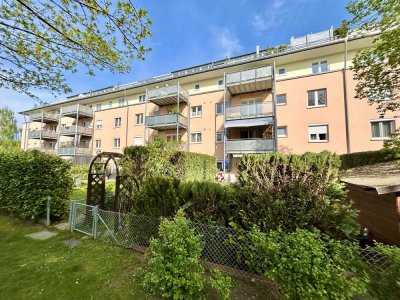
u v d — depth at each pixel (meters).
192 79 22.70
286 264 2.38
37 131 30.55
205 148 20.30
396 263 2.14
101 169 7.23
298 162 3.58
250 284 3.16
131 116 25.11
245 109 17.03
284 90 16.58
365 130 13.68
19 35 4.79
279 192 3.46
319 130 15.21
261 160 3.87
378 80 6.76
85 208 5.57
